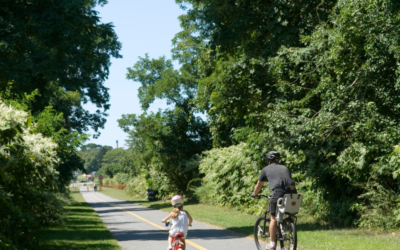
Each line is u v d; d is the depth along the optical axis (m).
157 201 43.38
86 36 15.22
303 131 13.03
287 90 14.83
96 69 17.11
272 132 14.19
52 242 11.45
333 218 13.82
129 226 17.03
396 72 10.94
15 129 7.86
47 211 15.90
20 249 8.42
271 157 7.94
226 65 17.78
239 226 14.53
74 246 10.71
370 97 12.48
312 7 16.11
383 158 11.15
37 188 9.90
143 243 11.34
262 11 17.19
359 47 11.78
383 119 11.42
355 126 11.43
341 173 12.59
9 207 7.54
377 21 11.03
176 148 38.19
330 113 12.22
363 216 12.12
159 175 40.53
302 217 16.11
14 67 14.32
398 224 11.38
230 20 17.59
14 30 13.79
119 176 102.25
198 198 32.97
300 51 13.72
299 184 15.70
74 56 15.46
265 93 17.25
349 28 11.38
